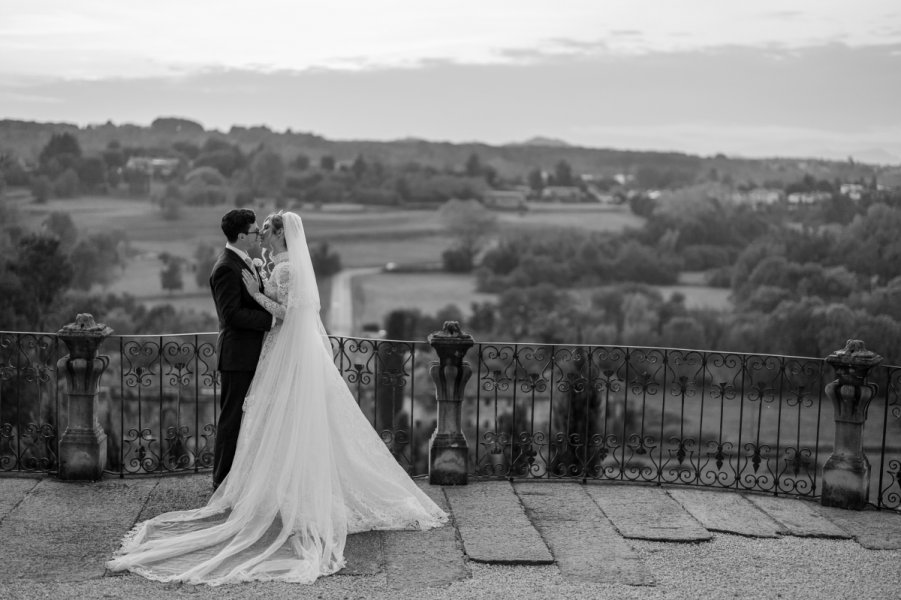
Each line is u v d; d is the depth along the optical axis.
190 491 7.09
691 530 6.55
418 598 5.30
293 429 6.15
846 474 7.17
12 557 5.73
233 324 6.44
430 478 7.55
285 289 6.39
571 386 7.80
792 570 5.90
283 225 6.45
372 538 6.23
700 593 5.49
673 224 54.56
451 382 7.50
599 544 6.26
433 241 69.50
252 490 6.11
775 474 7.49
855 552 6.26
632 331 50.28
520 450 7.82
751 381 7.54
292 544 5.97
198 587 5.36
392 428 7.91
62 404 17.59
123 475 7.46
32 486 7.13
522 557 5.92
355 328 59.53
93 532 6.18
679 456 7.66
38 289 32.59
